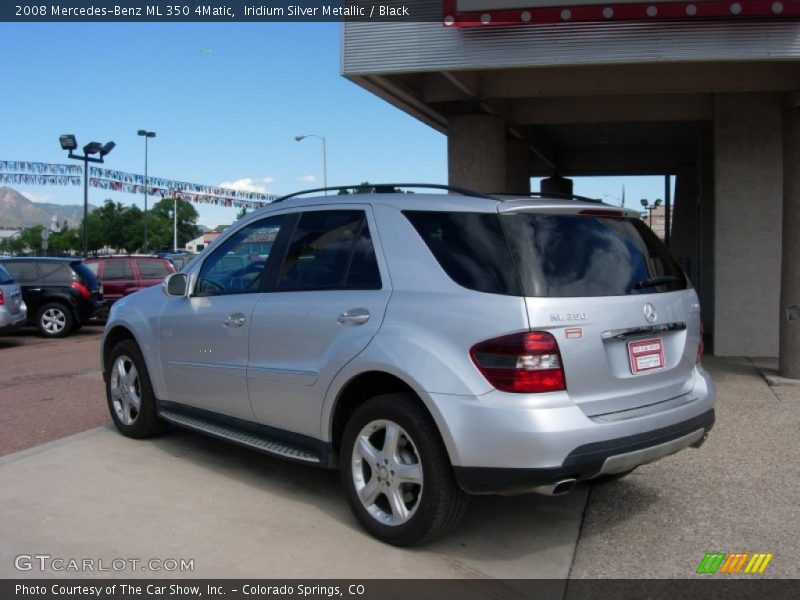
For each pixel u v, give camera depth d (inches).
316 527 173.8
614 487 204.8
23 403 307.1
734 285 394.9
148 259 697.6
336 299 175.0
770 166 386.9
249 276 204.5
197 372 211.9
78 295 578.6
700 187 536.1
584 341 147.9
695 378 177.6
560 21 279.7
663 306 165.9
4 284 490.3
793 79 320.5
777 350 391.9
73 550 159.6
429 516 153.2
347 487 169.6
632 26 279.6
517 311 145.0
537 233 155.9
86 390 335.9
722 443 240.1
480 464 144.3
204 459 224.2
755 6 267.6
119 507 184.1
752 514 184.4
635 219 181.6
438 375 149.7
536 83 350.3
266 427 193.8
